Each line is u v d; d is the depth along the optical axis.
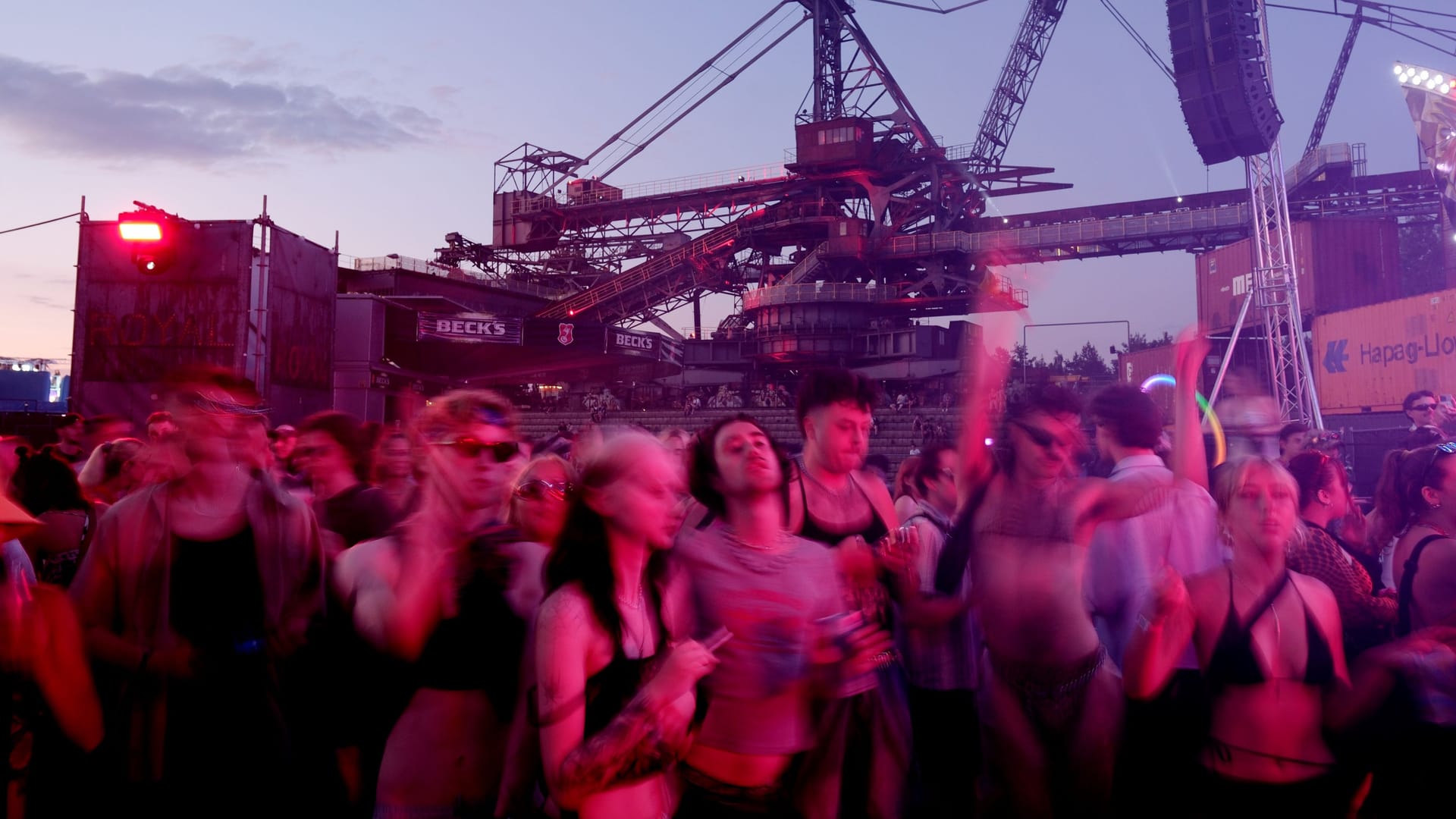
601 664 2.13
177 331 21.97
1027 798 3.08
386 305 31.30
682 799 2.51
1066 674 3.05
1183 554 3.57
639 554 2.25
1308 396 18.78
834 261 55.66
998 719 3.15
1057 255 52.84
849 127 54.44
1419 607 3.08
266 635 3.05
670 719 2.10
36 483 3.58
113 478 4.72
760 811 2.49
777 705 2.51
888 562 3.05
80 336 22.25
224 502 3.08
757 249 61.47
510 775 2.38
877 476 3.55
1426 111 16.61
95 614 2.94
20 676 2.36
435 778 2.49
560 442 4.87
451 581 2.51
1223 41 18.28
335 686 2.94
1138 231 49.25
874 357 52.31
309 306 24.69
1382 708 2.77
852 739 2.92
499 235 69.69
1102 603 3.69
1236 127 18.78
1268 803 2.71
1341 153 44.16
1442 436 6.88
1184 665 3.13
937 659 3.64
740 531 2.61
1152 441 3.93
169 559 2.97
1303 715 2.73
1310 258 32.31
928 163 55.16
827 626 2.62
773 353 53.72
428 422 2.70
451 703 2.51
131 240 16.83
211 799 2.93
